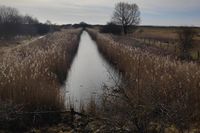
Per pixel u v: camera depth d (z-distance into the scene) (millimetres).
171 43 42812
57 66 22344
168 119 10250
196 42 36469
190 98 13039
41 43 39656
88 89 18922
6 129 12016
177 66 17781
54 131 11891
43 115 12953
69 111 12961
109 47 35094
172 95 13062
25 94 13328
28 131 12023
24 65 17609
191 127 11039
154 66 18594
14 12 69062
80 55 37625
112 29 79250
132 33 77875
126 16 76875
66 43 38594
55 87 15297
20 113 12367
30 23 87438
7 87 13625
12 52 27641
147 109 10203
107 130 10344
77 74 24359
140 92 11469
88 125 11867
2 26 58906
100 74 24469
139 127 9906
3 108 12188
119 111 10531
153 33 80062
